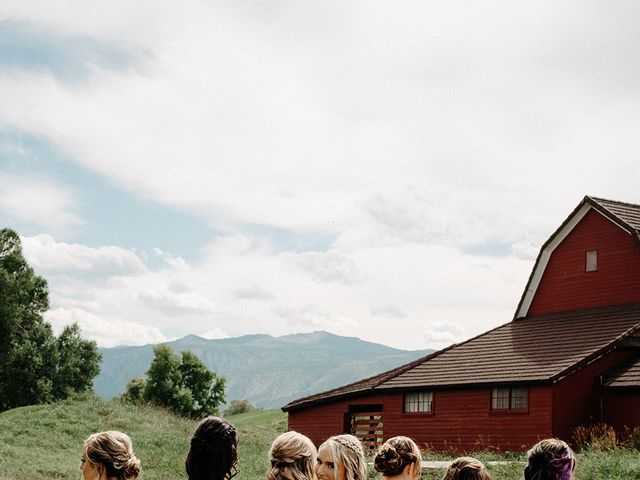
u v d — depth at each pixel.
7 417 38.56
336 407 40.19
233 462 6.15
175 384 84.88
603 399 32.06
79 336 74.94
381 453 7.04
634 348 33.12
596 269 36.44
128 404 43.53
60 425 37.00
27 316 72.25
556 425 31.28
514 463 25.42
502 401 33.31
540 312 38.72
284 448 6.07
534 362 33.53
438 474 24.91
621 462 22.78
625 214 36.56
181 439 36.03
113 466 6.13
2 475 27.00
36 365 69.94
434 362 38.09
